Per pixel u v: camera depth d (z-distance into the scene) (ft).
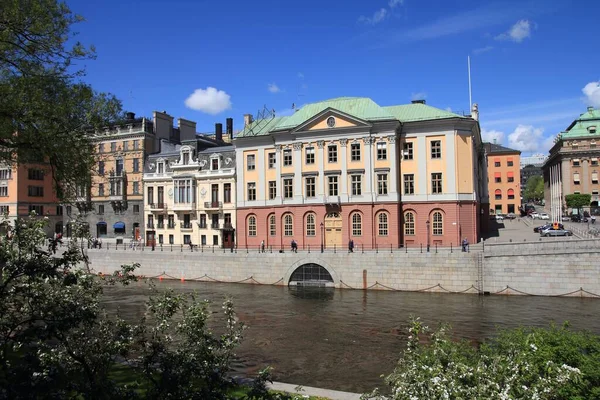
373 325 103.60
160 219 236.02
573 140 360.07
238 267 168.76
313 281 158.40
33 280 32.68
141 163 243.40
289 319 110.63
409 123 179.93
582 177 357.82
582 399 35.70
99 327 38.17
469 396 28.68
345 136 184.85
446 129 177.17
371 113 185.06
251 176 204.13
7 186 268.21
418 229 179.11
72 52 74.84
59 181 81.51
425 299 132.87
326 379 68.95
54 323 29.78
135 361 37.99
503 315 110.63
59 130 75.56
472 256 139.54
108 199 247.29
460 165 177.17
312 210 188.75
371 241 180.24
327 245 186.70
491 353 39.55
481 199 229.45
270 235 198.39
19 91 70.59
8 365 28.53
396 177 179.32
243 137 202.69
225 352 36.99
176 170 231.09
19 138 74.79
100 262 189.37
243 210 203.92
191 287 159.94
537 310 114.83
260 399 34.81
